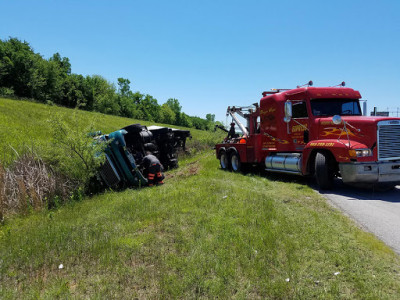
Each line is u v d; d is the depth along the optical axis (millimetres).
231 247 3998
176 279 3324
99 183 9664
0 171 7062
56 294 3174
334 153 7484
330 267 3498
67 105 73438
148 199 6801
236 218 5098
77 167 8602
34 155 8562
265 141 10539
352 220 5184
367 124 7230
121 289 3211
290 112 8773
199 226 4816
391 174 7121
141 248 4176
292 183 8695
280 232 4410
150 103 110562
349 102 9117
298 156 8953
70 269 3752
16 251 4363
